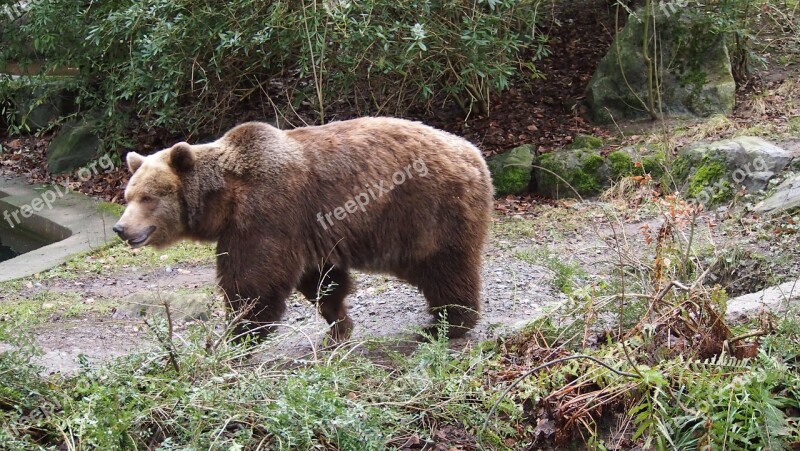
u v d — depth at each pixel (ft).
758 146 34.88
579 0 51.52
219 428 15.07
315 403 15.17
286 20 37.06
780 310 17.81
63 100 48.32
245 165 19.86
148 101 40.93
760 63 46.55
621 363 16.08
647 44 41.63
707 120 40.40
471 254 21.29
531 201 37.83
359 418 15.42
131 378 16.44
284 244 19.74
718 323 16.56
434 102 45.19
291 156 19.93
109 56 43.09
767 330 16.52
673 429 15.25
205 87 39.19
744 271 24.81
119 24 39.45
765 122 39.58
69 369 21.54
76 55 43.21
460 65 40.45
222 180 19.84
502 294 25.55
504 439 16.31
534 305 24.47
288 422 14.94
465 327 21.52
